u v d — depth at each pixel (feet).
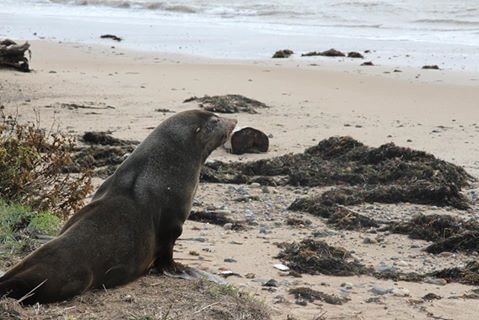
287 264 56.70
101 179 81.15
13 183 60.08
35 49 201.87
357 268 56.75
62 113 116.98
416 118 122.21
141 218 47.14
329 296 50.01
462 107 131.64
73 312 41.24
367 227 68.49
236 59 192.85
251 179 83.82
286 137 106.22
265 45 221.25
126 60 185.88
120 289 45.57
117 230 45.73
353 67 178.70
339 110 127.13
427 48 213.87
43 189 63.31
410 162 85.87
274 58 195.83
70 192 63.16
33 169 63.00
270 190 80.64
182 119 51.08
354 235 66.33
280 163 88.17
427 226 66.90
